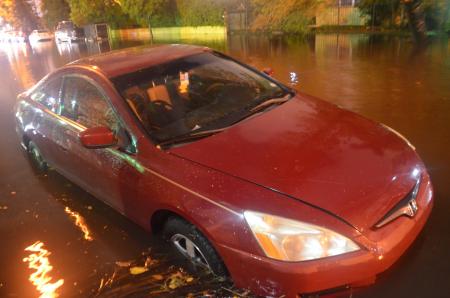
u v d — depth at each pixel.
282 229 2.14
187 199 2.51
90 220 3.82
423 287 2.46
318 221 2.13
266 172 2.44
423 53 10.80
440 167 3.97
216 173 2.51
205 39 24.06
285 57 12.70
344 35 17.41
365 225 2.15
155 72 3.42
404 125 5.35
